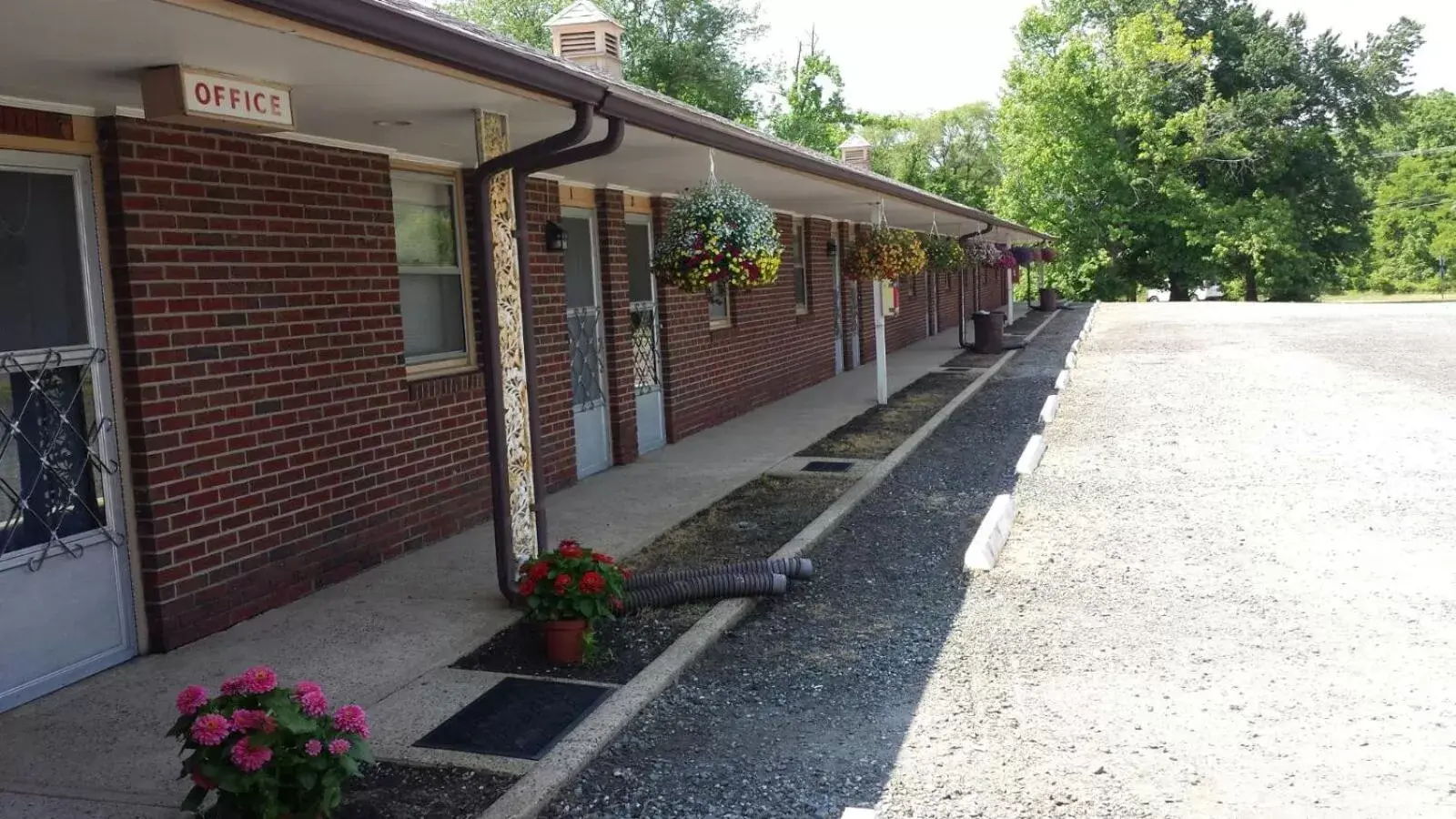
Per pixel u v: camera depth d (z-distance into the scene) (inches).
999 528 275.3
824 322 666.2
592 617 193.8
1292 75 1929.1
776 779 152.6
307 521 238.7
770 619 223.5
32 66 157.0
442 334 302.4
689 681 191.0
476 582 246.5
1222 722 164.9
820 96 2005.4
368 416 258.7
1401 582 229.0
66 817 140.8
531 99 201.8
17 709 177.0
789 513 311.9
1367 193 2293.3
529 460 231.1
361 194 256.5
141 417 197.0
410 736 165.2
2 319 177.6
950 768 153.6
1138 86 1855.3
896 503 328.2
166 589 202.1
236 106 169.6
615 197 393.7
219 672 192.2
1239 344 840.3
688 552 274.4
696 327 465.7
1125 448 403.5
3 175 177.8
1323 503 301.1
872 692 183.3
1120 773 149.9
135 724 170.6
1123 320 1224.8
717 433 466.6
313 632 213.9
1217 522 285.7
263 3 126.0
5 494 177.8
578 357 373.7
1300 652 192.1
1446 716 163.5
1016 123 1942.7
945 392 588.7
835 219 690.2
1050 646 200.5
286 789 128.0
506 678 189.0
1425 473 334.0
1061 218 1891.0
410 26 148.1
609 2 1494.8
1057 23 2105.1
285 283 231.5
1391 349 749.3
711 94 1525.6
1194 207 1829.5
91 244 191.5
